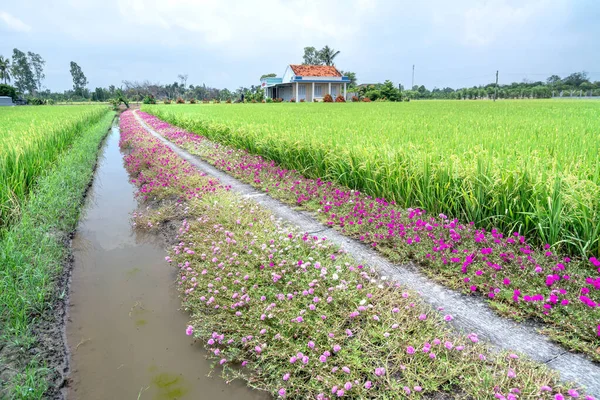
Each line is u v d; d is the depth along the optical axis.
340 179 7.08
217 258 4.41
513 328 3.10
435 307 3.41
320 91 55.91
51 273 4.54
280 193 6.91
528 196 4.61
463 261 3.92
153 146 12.68
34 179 7.32
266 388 2.86
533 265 3.70
